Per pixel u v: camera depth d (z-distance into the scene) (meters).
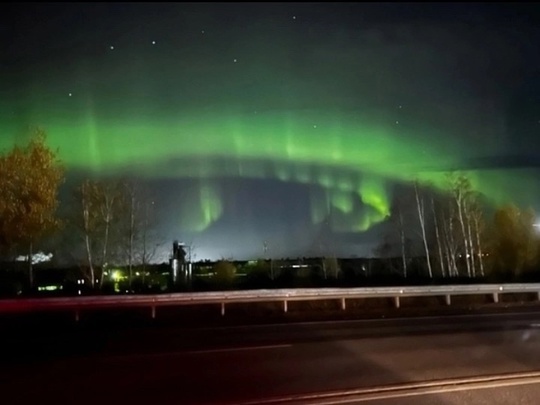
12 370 11.78
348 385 10.05
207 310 24.91
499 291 29.53
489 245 45.59
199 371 11.48
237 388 9.89
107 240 38.94
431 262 48.62
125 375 11.16
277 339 16.19
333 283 37.41
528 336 16.38
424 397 9.16
